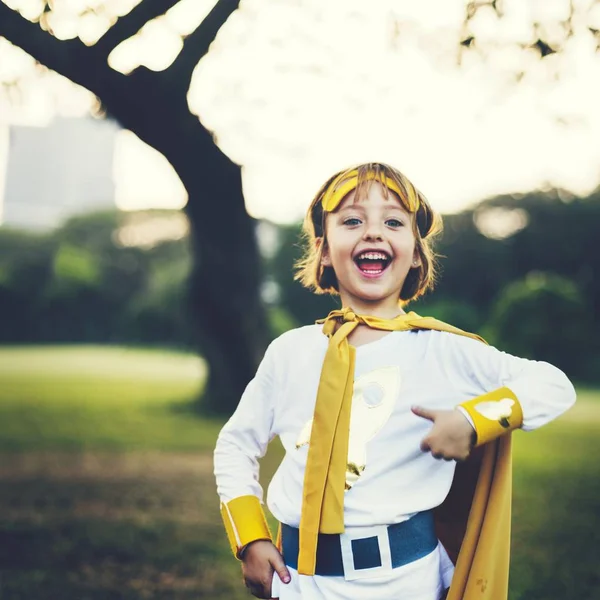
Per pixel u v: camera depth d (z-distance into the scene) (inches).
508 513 77.5
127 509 237.3
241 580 167.3
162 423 453.4
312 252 90.9
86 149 2608.3
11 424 438.6
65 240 1539.1
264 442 83.0
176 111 259.3
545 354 891.4
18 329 1454.2
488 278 1114.7
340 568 72.6
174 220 1572.3
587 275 1088.8
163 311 1343.5
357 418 75.0
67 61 226.7
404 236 81.1
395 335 78.5
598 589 163.5
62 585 162.7
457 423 70.3
